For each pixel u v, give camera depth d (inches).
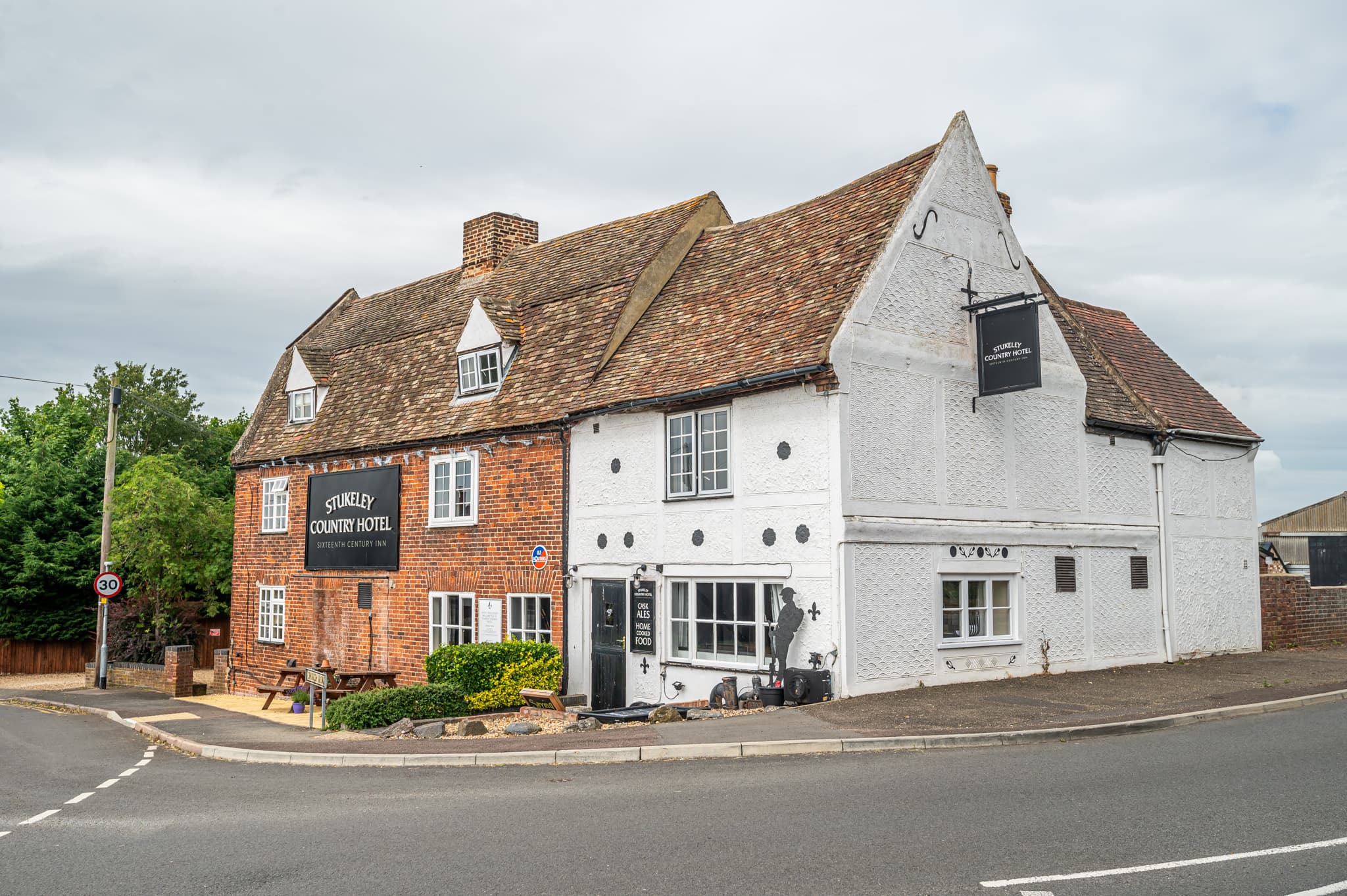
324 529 964.6
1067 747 445.7
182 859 295.3
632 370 728.3
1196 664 759.1
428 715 647.8
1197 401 879.7
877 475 606.2
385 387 967.0
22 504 1433.3
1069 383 741.3
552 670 724.0
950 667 636.7
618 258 855.1
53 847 318.0
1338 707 551.2
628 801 353.7
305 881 266.2
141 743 626.2
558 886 253.8
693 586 669.3
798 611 601.3
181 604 1376.7
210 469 2113.7
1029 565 693.3
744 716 544.4
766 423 629.6
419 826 326.0
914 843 285.3
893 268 633.6
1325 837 286.7
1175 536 802.8
